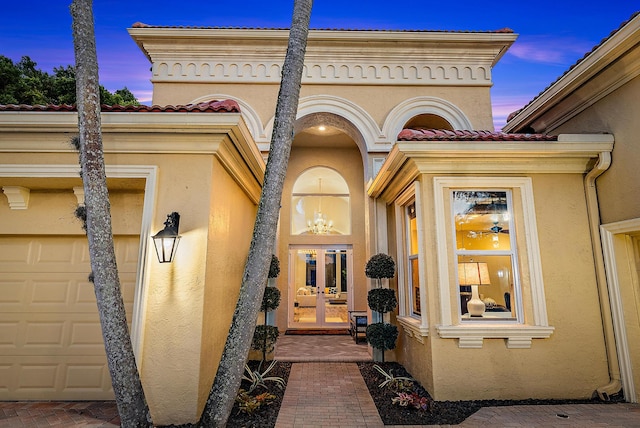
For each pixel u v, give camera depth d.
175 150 4.09
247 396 4.37
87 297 4.54
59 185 4.45
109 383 4.35
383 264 6.41
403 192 6.02
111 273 3.09
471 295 4.90
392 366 6.38
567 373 4.53
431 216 4.87
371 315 7.45
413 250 6.13
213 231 4.17
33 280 4.56
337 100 8.38
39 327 4.45
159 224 3.95
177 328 3.71
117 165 4.05
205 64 8.51
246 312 3.33
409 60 8.68
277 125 3.72
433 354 4.54
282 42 8.44
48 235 4.61
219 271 4.46
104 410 3.99
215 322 4.29
